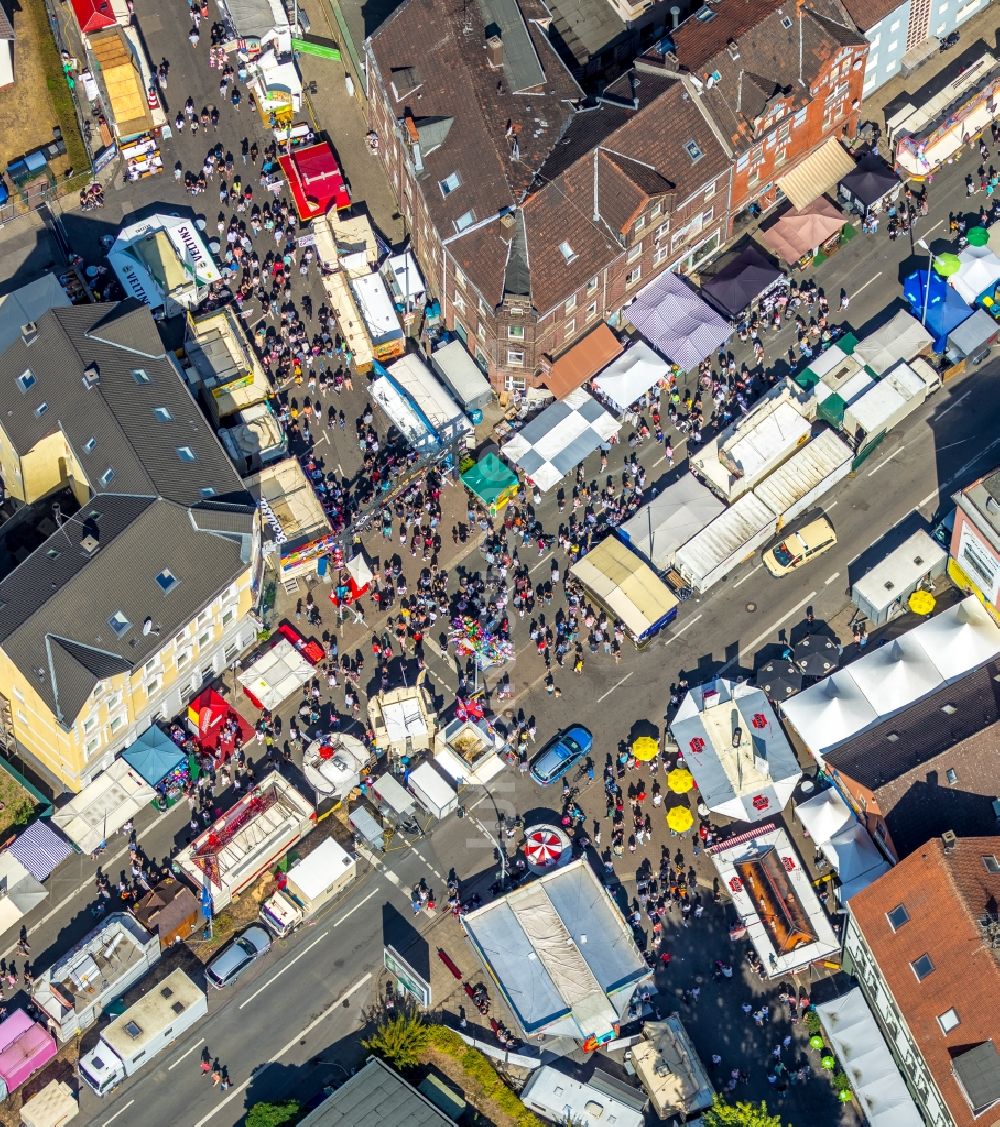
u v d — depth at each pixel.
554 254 146.38
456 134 150.12
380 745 142.25
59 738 134.88
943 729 136.38
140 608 135.38
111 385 141.50
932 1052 121.25
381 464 154.00
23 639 132.62
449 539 151.38
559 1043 132.38
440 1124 126.50
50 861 137.62
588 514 151.50
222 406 153.12
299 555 147.00
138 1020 132.25
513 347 149.50
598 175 147.50
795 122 154.00
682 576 147.38
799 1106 130.62
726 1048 132.75
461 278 149.25
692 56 151.25
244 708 145.75
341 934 137.62
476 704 144.12
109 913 138.62
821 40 151.12
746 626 147.25
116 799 139.75
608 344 154.00
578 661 146.25
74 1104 131.12
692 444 153.88
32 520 149.12
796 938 132.12
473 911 135.50
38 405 142.62
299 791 140.88
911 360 152.50
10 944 137.88
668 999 134.50
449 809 141.25
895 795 132.75
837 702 139.88
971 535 139.12
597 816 141.25
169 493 137.62
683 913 137.38
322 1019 134.50
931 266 155.62
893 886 125.88
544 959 133.25
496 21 152.88
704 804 139.00
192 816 142.25
